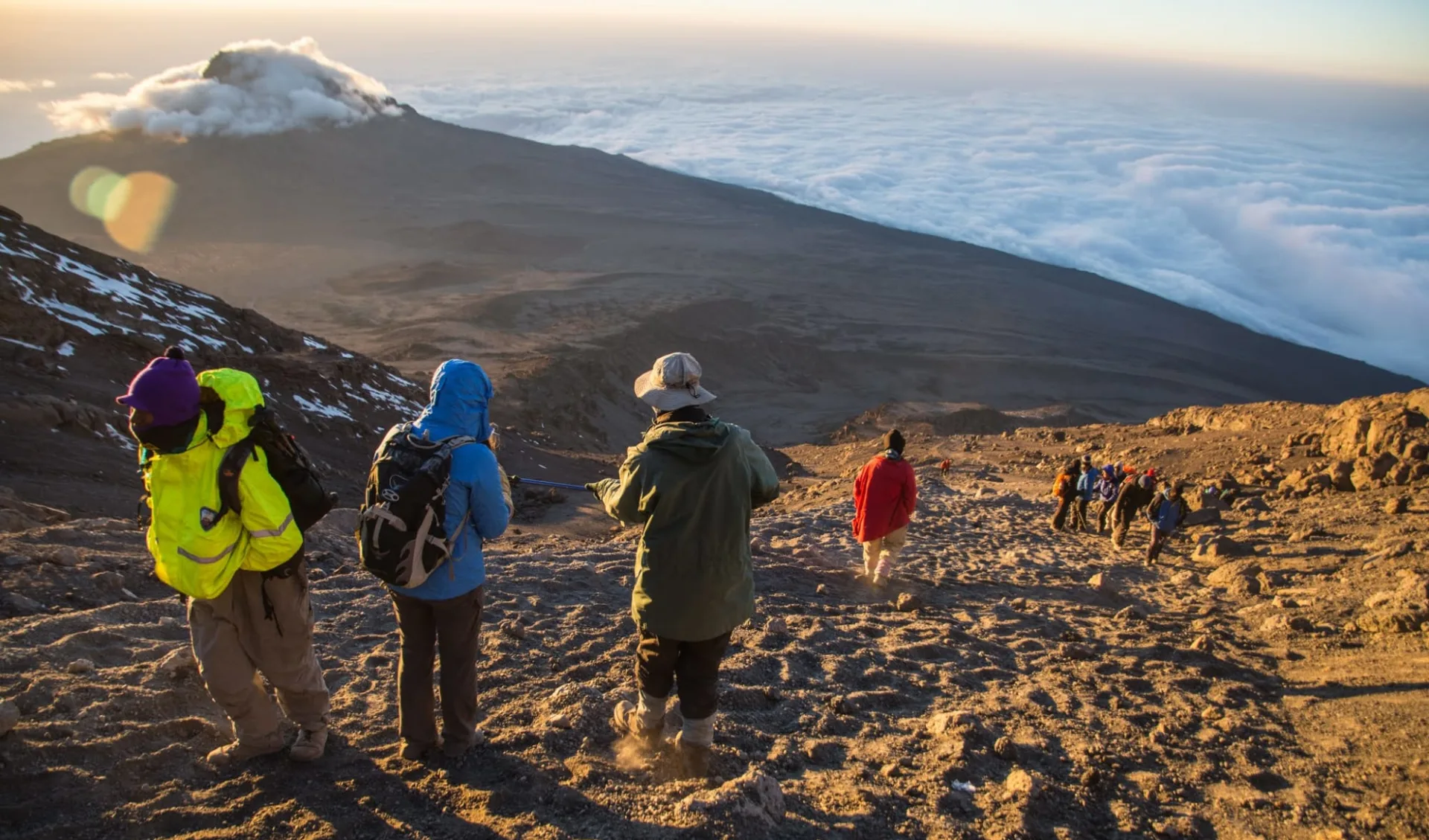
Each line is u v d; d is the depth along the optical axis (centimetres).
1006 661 685
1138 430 3356
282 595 372
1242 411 3100
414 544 361
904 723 518
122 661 498
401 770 398
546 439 4003
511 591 746
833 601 858
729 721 492
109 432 1580
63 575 682
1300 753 505
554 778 395
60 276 2439
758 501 400
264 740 397
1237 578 1133
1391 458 1884
